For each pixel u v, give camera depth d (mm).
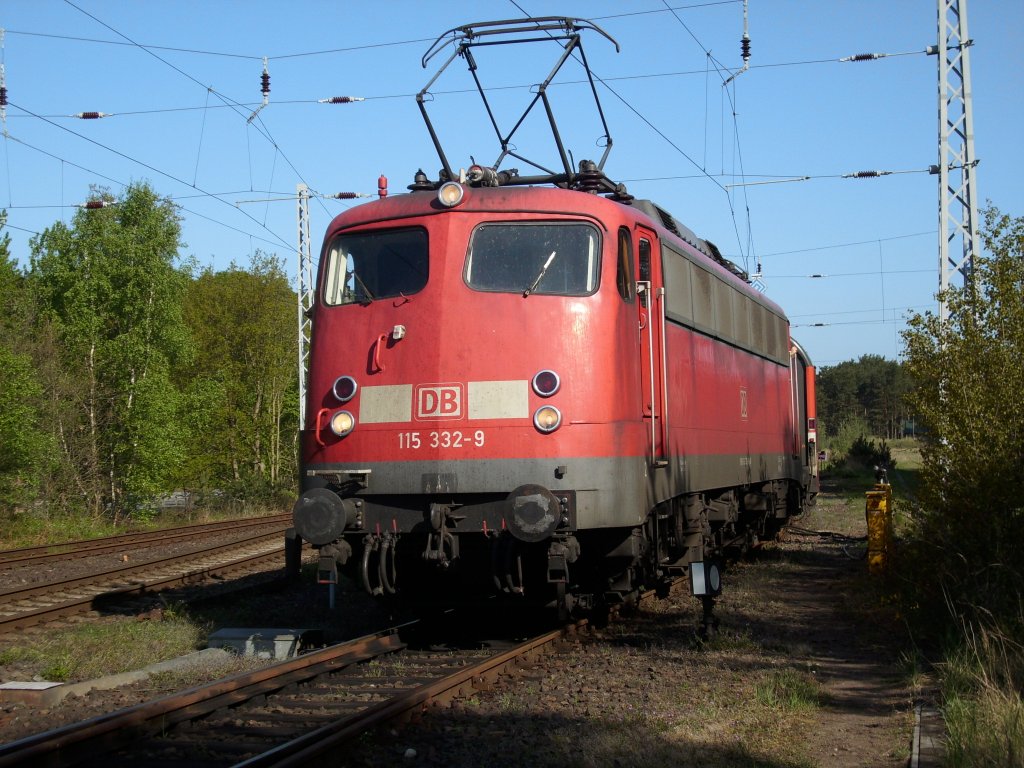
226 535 22906
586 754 5961
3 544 23453
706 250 14305
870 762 6188
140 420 31344
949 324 10219
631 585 10047
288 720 6719
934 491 9781
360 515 9008
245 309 45562
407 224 9430
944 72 18609
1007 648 7918
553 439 8562
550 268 9031
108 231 32406
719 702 7426
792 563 16500
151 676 8367
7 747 5660
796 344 21047
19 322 29750
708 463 12055
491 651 9305
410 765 5816
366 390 9102
